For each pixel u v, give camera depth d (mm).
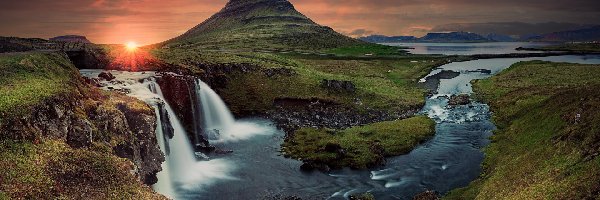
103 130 41625
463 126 73188
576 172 33969
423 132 66875
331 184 48062
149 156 44469
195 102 69500
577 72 121312
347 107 85688
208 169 52750
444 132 69438
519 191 36125
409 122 72938
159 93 65562
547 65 138625
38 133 35688
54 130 37594
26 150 33156
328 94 91500
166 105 60344
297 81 96062
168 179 47938
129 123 45781
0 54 62594
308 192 45812
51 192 29906
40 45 86938
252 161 55875
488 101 93938
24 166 31297
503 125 70562
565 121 49094
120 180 34531
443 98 100438
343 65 145875
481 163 53406
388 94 97812
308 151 58656
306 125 74188
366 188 46781
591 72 119938
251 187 47000
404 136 64375
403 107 88438
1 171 29891
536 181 36531
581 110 47281
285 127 72438
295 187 47188
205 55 110062
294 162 55500
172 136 54969
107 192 32312
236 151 60219
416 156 57406
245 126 74875
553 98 63281
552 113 55625
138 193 33625
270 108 83500
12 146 32812
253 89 89312
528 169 40812
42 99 39188
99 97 51312
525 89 97812
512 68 141500
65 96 42688
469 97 99812
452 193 43938
